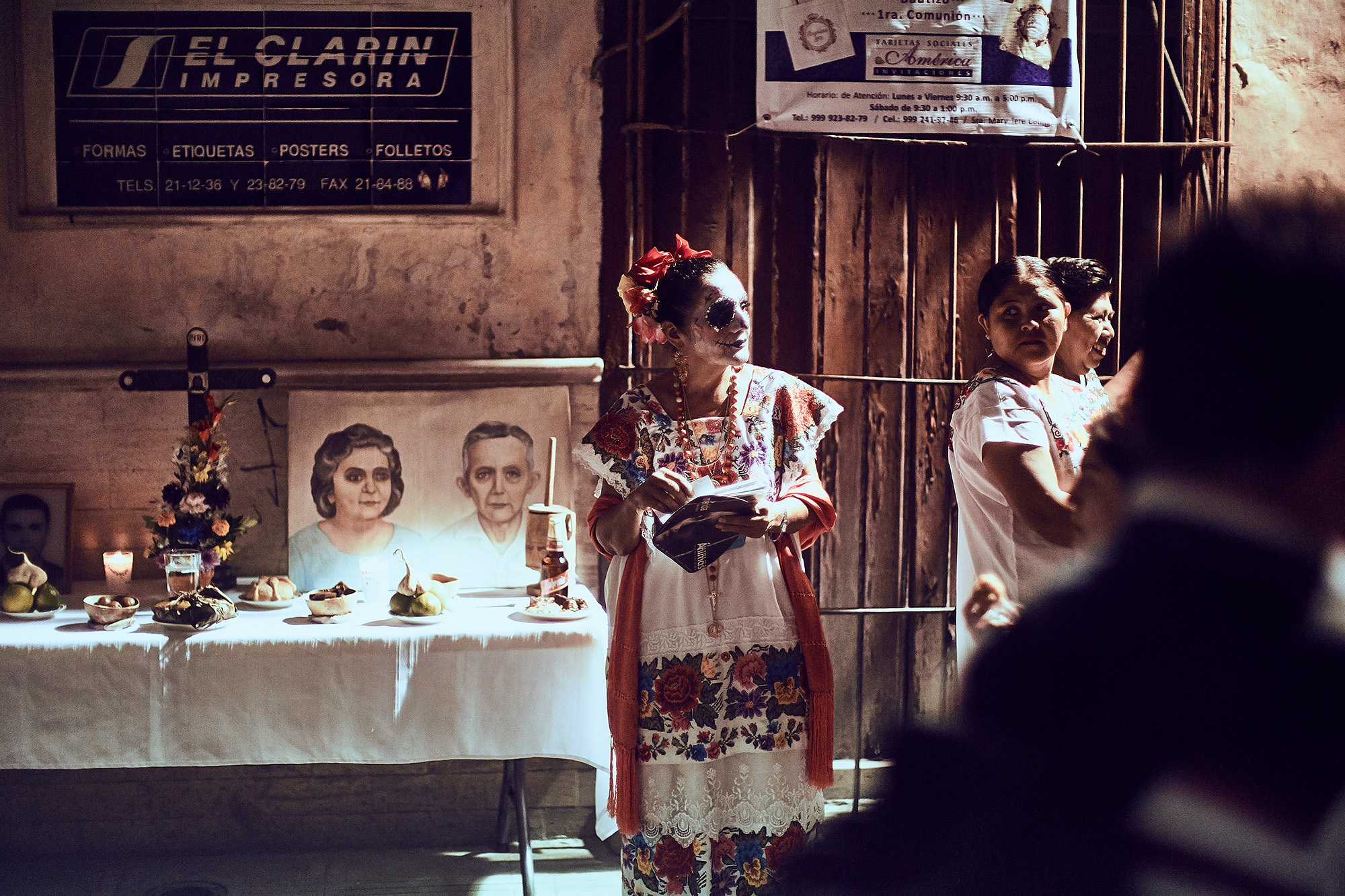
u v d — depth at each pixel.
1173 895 0.45
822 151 3.40
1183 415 0.50
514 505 3.30
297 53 3.26
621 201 3.39
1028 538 2.24
